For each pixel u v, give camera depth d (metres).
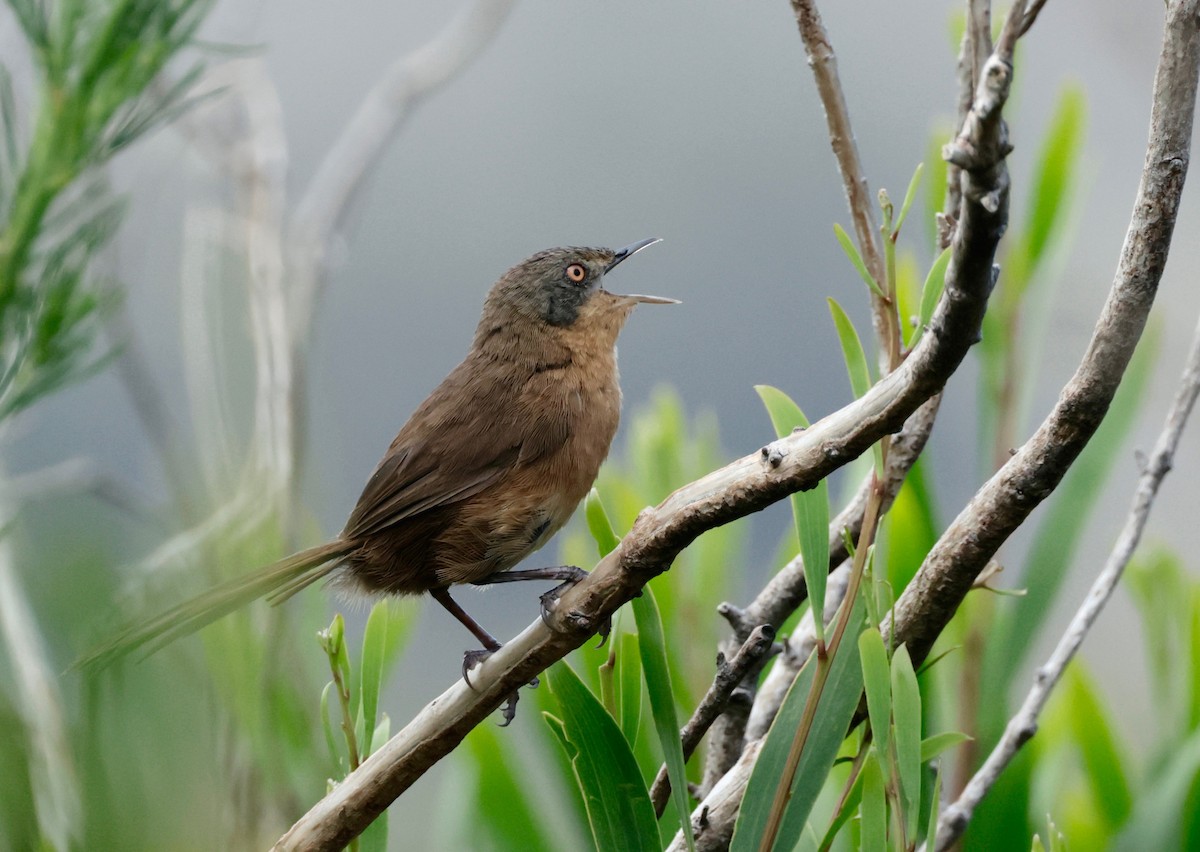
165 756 5.47
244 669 6.12
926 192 6.99
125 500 6.50
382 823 5.70
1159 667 6.96
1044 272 6.86
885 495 5.64
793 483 4.58
